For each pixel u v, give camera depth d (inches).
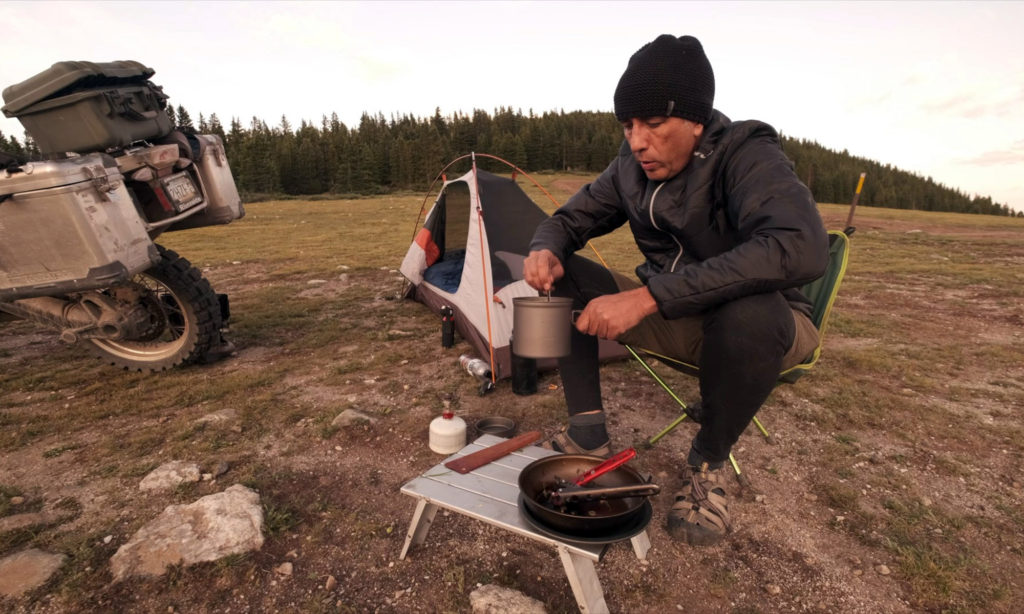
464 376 150.8
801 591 72.1
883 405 129.6
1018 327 203.9
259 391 141.6
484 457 78.3
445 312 173.9
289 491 95.0
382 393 139.3
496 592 70.1
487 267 164.2
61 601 70.0
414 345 180.9
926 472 101.2
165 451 109.7
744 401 68.4
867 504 90.9
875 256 415.8
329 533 83.5
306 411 128.3
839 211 1109.1
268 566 76.5
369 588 72.4
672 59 63.1
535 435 85.5
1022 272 328.2
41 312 149.9
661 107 63.6
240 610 68.9
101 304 148.3
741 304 63.5
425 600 70.3
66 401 137.3
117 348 158.7
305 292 274.1
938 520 86.4
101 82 123.5
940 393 139.3
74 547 80.5
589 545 57.1
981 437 115.0
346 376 151.7
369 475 100.3
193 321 152.7
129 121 128.1
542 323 66.4
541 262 78.5
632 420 121.6
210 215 161.9
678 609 69.1
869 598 70.9
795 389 138.6
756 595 71.4
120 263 121.7
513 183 199.3
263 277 320.5
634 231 82.4
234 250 450.6
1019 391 140.5
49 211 113.7
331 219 799.1
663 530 83.0
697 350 77.2
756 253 58.4
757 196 63.5
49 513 89.2
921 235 580.7
